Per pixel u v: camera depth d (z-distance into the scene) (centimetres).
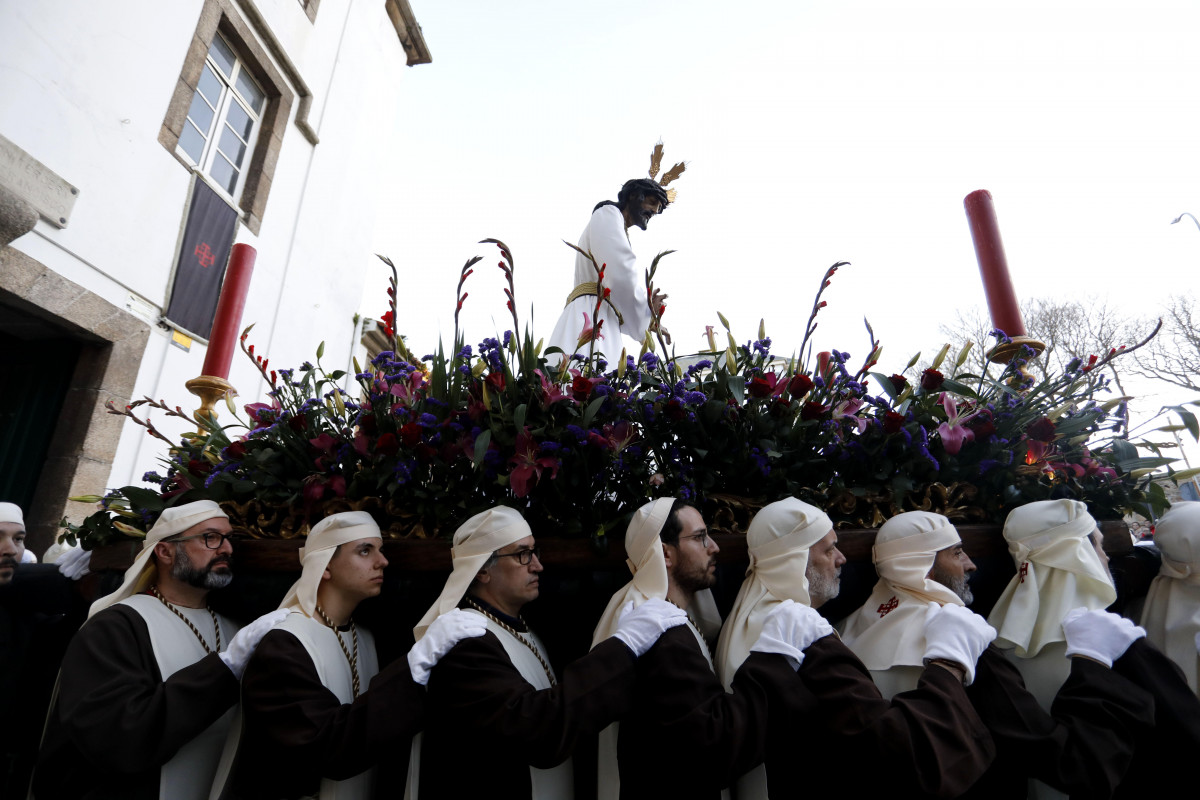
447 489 190
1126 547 196
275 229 661
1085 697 156
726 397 197
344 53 802
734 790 167
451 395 197
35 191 409
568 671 154
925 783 138
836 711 150
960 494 199
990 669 163
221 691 170
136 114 491
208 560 190
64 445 449
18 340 477
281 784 166
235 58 632
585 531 189
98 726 160
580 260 314
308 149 724
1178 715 159
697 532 175
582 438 178
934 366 210
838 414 191
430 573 190
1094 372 213
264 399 632
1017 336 223
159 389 509
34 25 415
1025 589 180
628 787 156
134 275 487
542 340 202
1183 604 191
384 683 155
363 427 195
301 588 180
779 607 167
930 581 174
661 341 205
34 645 233
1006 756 153
